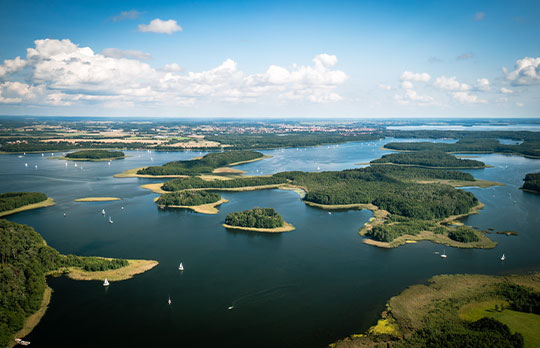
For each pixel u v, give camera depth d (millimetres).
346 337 156375
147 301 184375
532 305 170125
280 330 161875
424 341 148000
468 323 161125
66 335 158625
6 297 167375
